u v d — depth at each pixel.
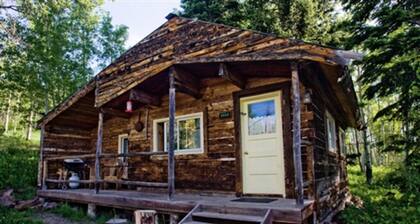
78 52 19.64
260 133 6.21
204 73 6.70
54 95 17.98
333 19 16.03
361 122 11.56
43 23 14.49
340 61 4.39
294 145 4.44
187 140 7.34
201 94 7.15
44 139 9.38
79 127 10.52
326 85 6.26
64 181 8.13
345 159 11.70
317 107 6.29
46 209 7.57
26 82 15.73
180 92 6.84
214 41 7.26
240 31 6.70
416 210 6.79
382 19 7.68
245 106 6.52
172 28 8.41
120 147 9.73
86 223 6.23
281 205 4.55
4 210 7.28
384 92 8.14
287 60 4.80
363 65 8.04
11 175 10.88
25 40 14.32
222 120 6.80
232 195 6.33
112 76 8.93
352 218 6.54
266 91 6.20
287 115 5.86
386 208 7.37
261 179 6.04
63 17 17.75
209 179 6.77
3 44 13.52
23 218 6.53
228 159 6.56
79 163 9.52
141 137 8.23
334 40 15.15
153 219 4.27
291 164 5.67
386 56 7.54
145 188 7.86
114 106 7.87
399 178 7.86
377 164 22.03
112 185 9.45
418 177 7.44
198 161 7.00
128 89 6.87
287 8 16.30
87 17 19.59
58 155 9.72
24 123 20.55
